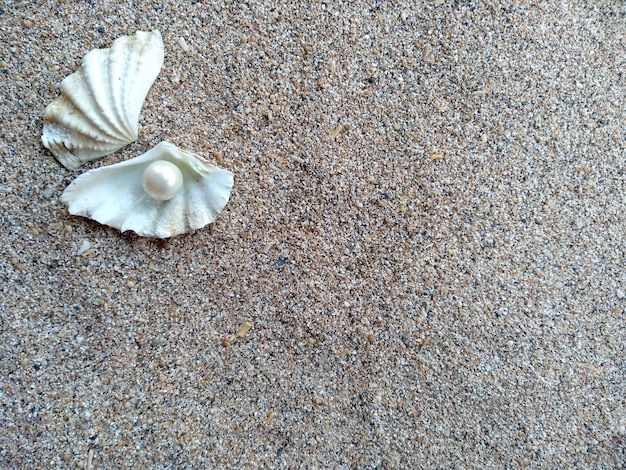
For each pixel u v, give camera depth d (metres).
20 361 0.11
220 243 0.12
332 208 0.12
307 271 0.12
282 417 0.12
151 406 0.11
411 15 0.12
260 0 0.12
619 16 0.12
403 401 0.12
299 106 0.12
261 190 0.12
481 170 0.12
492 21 0.12
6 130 0.11
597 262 0.13
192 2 0.11
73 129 0.11
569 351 0.13
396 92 0.12
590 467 0.12
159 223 0.11
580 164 0.12
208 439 0.12
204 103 0.12
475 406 0.12
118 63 0.11
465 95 0.12
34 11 0.11
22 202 0.11
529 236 0.12
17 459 0.11
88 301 0.11
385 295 0.12
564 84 0.12
